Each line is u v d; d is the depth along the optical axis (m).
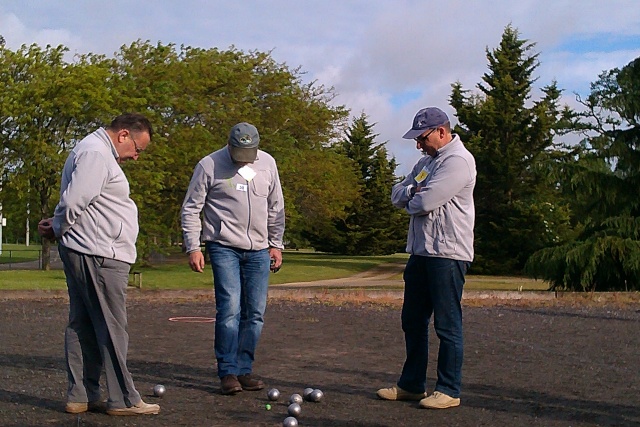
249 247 5.92
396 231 62.47
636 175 21.28
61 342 8.32
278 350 7.91
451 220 5.39
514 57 43.31
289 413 5.04
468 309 12.97
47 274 25.97
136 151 5.16
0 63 29.59
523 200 41.00
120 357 4.97
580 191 21.45
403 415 5.12
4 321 10.30
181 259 43.47
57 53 30.84
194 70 34.78
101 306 4.93
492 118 41.91
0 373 6.41
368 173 63.44
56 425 4.73
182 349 7.92
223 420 4.91
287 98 38.72
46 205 30.42
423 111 5.53
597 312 12.66
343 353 7.74
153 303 13.27
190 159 33.12
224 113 35.44
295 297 14.45
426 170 5.52
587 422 4.96
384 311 12.14
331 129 42.59
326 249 62.75
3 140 28.78
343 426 4.80
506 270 40.59
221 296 5.83
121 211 5.02
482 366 7.09
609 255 19.48
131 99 29.62
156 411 5.08
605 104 22.11
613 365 7.20
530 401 5.58
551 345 8.55
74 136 30.08
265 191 6.04
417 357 5.57
